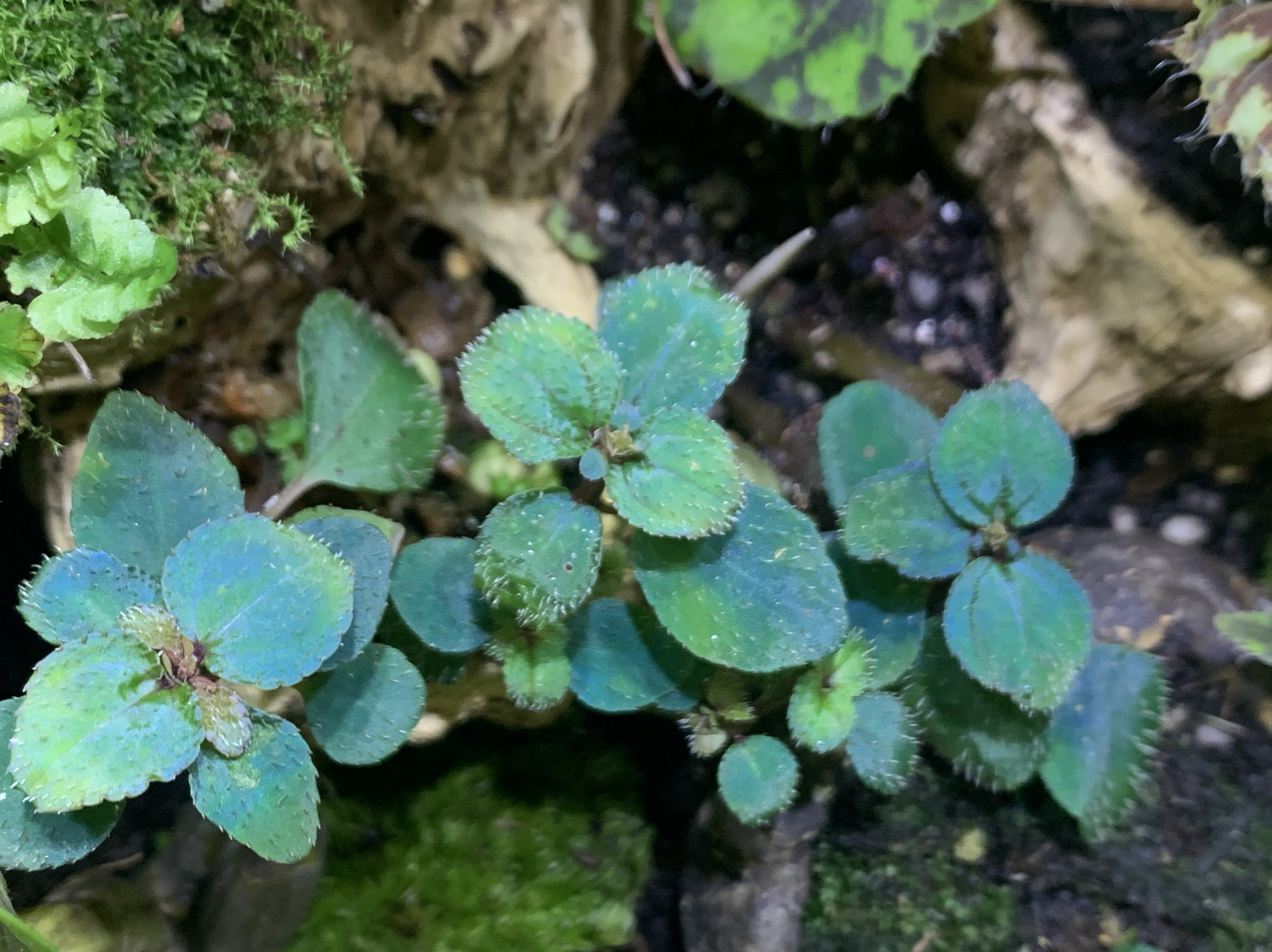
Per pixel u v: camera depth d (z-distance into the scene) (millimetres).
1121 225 164
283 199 137
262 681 111
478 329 172
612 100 184
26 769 103
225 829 111
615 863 181
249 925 148
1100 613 175
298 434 154
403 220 170
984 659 139
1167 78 167
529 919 171
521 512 126
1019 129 173
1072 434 185
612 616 137
